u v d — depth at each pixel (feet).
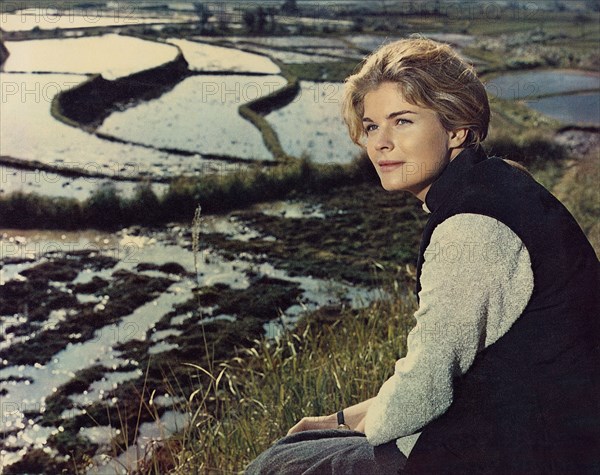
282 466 5.94
